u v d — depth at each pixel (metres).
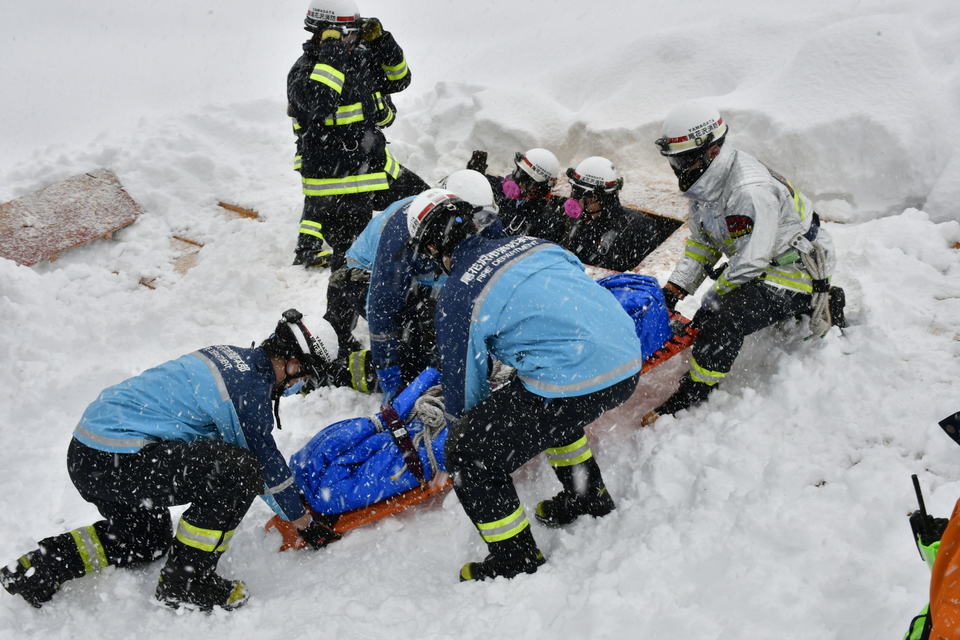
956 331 3.85
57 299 5.61
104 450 3.04
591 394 2.92
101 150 7.21
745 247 3.57
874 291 4.17
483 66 7.55
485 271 2.92
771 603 2.63
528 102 6.55
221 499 3.06
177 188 6.75
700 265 4.08
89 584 3.39
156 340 5.27
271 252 5.89
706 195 3.68
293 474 3.61
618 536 3.23
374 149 5.34
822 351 3.79
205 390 3.06
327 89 4.97
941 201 4.69
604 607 2.78
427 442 3.54
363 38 5.27
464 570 3.25
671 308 4.15
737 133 5.50
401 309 3.95
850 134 5.04
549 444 3.06
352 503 3.55
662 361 3.97
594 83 6.66
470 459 3.00
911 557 2.67
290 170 7.01
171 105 11.27
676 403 3.85
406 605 3.06
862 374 3.65
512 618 2.89
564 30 7.89
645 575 2.90
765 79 5.82
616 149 6.04
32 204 6.61
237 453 3.04
